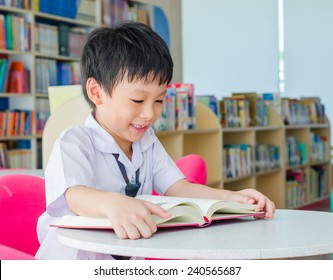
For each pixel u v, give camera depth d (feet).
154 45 4.12
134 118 4.16
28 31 15.83
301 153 20.48
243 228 3.67
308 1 26.32
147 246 3.11
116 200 3.53
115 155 4.55
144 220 3.40
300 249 3.10
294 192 19.72
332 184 22.53
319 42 26.18
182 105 13.19
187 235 3.42
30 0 15.94
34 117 15.85
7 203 4.57
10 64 15.75
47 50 16.53
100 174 4.46
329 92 26.09
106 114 4.28
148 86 4.06
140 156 4.75
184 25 29.45
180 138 12.96
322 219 4.04
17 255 3.59
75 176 3.92
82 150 4.23
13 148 16.03
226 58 28.55
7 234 4.57
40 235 4.55
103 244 3.16
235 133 17.25
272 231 3.57
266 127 17.76
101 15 18.63
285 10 26.91
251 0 27.73
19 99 16.08
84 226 3.50
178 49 22.68
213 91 28.96
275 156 18.52
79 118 9.53
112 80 4.10
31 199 4.72
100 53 4.20
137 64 4.00
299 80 26.73
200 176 6.59
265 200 4.16
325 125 21.86
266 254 3.04
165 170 4.95
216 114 15.37
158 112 4.23
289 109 19.77
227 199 4.46
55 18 16.76
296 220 4.00
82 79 4.48
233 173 15.92
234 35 28.27
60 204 4.02
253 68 27.91
